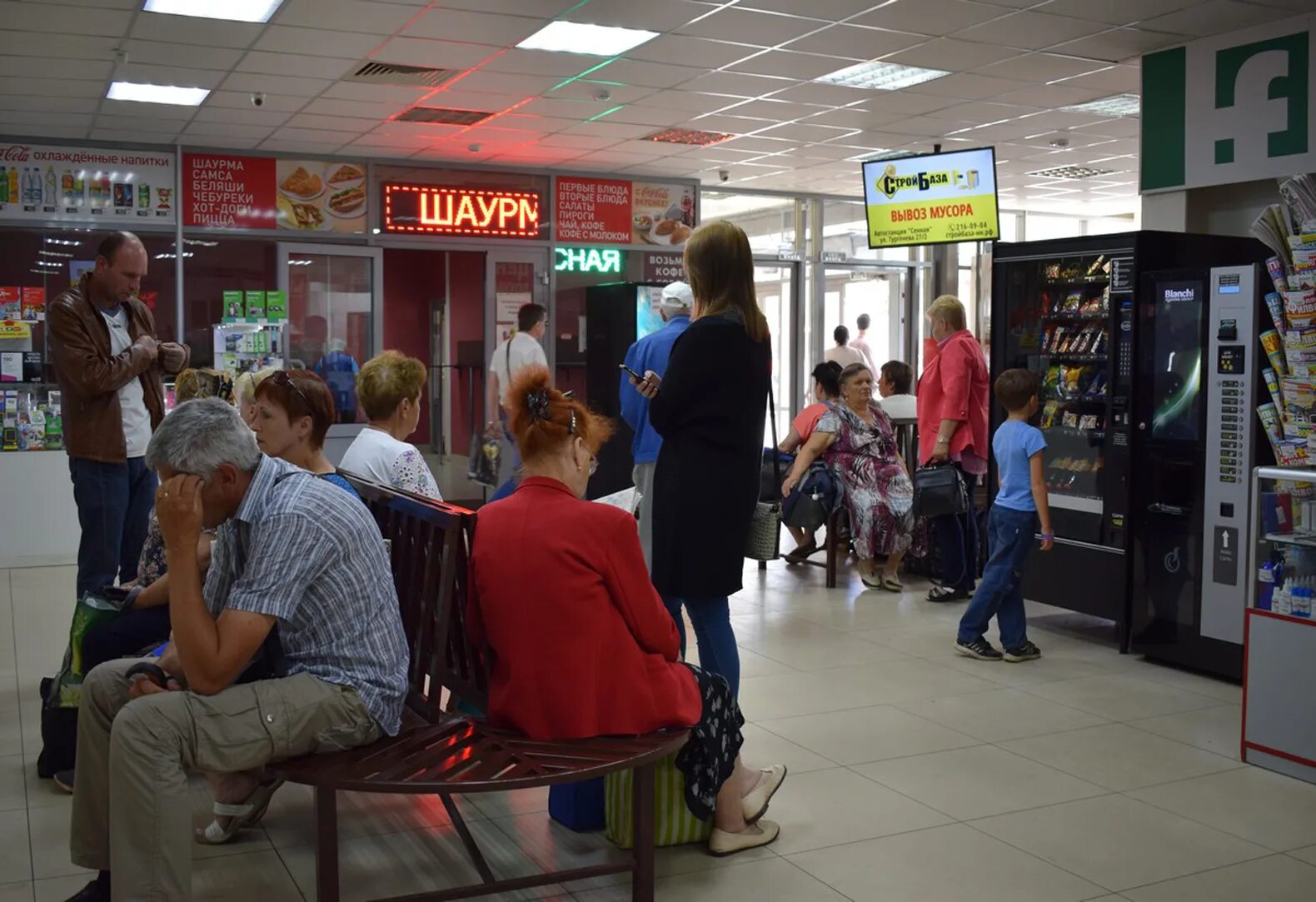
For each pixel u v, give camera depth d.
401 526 3.07
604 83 7.55
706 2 5.87
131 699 2.52
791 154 10.16
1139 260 5.34
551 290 10.84
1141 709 4.53
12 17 5.93
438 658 2.66
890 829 3.29
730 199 12.02
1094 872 3.01
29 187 8.73
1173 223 6.68
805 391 12.62
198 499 2.29
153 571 3.56
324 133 8.91
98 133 8.73
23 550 8.07
